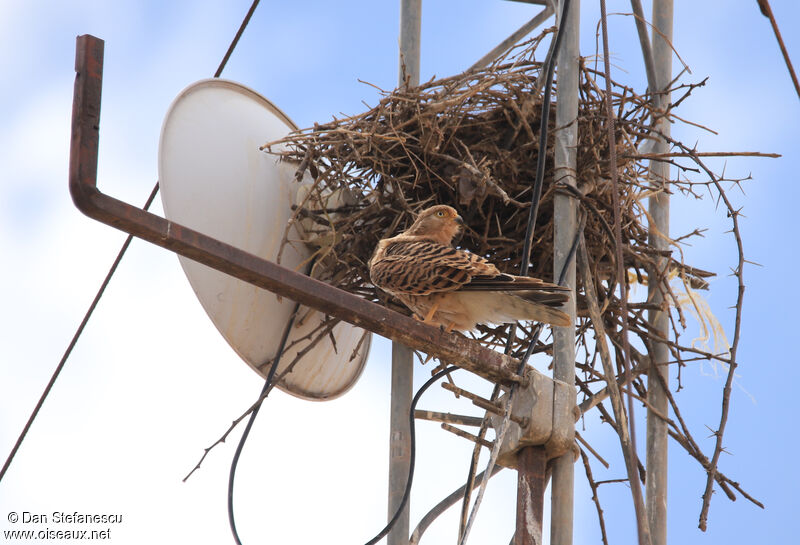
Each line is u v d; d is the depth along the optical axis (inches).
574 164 430.6
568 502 368.8
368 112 503.8
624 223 486.3
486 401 348.8
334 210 499.8
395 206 496.7
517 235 501.0
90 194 242.1
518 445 361.7
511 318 373.4
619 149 483.5
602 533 435.5
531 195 493.7
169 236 256.1
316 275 505.4
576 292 458.9
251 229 478.6
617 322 482.9
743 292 418.6
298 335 500.7
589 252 480.4
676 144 456.8
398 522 483.5
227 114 494.6
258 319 478.3
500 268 514.3
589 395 489.4
